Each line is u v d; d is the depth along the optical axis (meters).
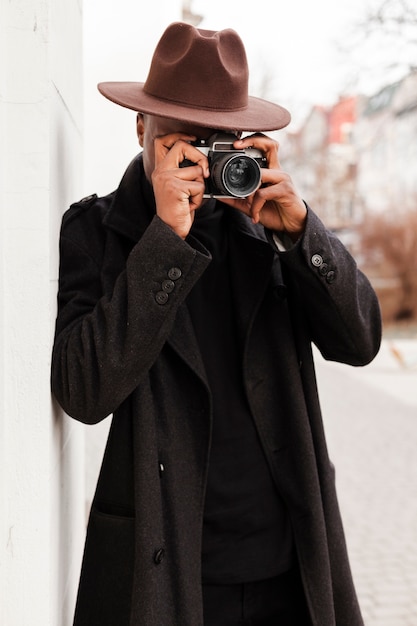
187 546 1.74
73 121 2.22
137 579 1.68
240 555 1.83
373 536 5.43
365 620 4.18
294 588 1.92
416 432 8.78
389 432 8.78
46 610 1.70
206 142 1.75
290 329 1.93
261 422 1.87
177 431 1.79
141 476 1.71
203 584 1.83
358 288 1.89
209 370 1.88
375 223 24.00
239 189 1.72
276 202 1.81
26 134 1.63
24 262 1.65
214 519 1.83
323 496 1.93
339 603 1.95
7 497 1.68
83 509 2.62
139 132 1.95
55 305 1.80
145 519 1.69
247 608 1.86
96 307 1.70
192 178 1.70
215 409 1.86
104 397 1.65
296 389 1.88
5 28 1.61
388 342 19.16
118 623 1.74
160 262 1.64
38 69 1.63
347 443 8.21
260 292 1.88
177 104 1.75
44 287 1.66
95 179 4.70
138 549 1.69
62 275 1.84
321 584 1.84
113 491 1.78
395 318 23.23
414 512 5.94
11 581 1.69
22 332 1.67
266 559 1.84
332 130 30.89
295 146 31.42
